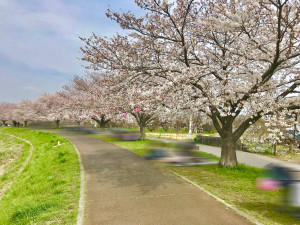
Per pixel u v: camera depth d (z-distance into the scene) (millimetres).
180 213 5461
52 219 5160
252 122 9992
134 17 8742
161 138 26344
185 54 9641
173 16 9016
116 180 8344
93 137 27641
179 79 8484
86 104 28000
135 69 9719
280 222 4945
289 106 9055
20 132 45438
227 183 7953
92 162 11719
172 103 8672
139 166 10719
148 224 4918
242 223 4930
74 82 34531
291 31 7699
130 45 9289
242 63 8398
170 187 7477
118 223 4961
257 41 8500
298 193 5203
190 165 11133
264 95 9008
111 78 10594
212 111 10414
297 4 7977
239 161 13141
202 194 6777
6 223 5641
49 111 46812
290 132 10023
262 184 7301
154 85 9859
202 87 9352
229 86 8805
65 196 6629
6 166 17609
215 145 20797
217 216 5281
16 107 73875
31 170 12750
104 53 9766
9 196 9219
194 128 15719
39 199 6730
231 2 9094
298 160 6195
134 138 23188
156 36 9375
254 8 8234
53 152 17000
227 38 10711
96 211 5590
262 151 16078
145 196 6633
